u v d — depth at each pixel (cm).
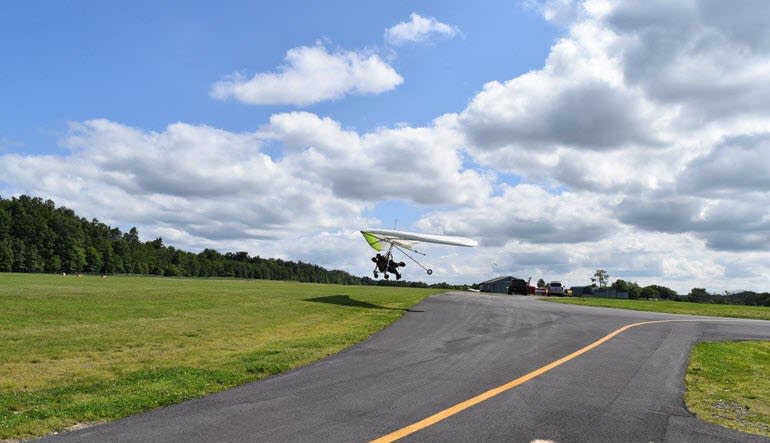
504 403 895
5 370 1111
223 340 1572
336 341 1565
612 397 968
